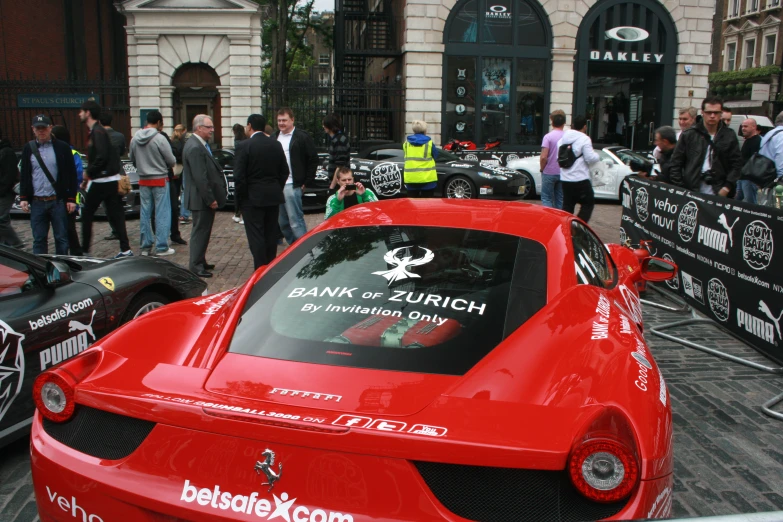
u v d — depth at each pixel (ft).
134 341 7.83
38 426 7.23
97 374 7.08
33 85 67.46
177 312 8.88
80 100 68.80
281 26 96.84
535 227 9.63
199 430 6.09
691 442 12.23
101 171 27.02
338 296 8.25
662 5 76.02
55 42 88.33
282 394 6.41
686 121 26.91
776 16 126.93
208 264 27.09
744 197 27.55
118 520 6.33
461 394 6.33
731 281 17.62
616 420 5.88
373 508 5.61
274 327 7.77
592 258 10.76
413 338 7.34
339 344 7.32
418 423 5.82
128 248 28.60
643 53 76.69
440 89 73.41
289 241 29.86
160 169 29.40
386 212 10.45
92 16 93.81
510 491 5.55
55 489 6.72
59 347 11.98
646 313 21.98
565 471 5.51
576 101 76.33
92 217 27.45
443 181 48.70
